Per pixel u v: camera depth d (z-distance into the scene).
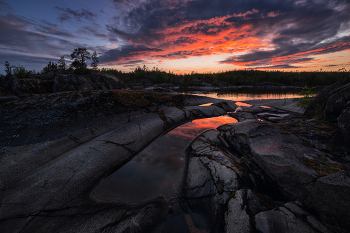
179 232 3.47
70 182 4.75
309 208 3.27
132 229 3.40
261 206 3.43
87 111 9.16
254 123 6.79
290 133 5.54
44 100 9.42
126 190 4.80
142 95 13.80
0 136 6.20
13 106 8.51
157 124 9.98
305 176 3.55
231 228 3.11
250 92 36.69
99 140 7.06
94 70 33.19
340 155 4.09
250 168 5.08
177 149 7.43
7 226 3.40
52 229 3.39
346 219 2.71
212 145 7.07
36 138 6.40
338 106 5.20
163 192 4.71
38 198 4.12
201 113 13.82
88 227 3.44
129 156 6.73
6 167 4.86
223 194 4.06
